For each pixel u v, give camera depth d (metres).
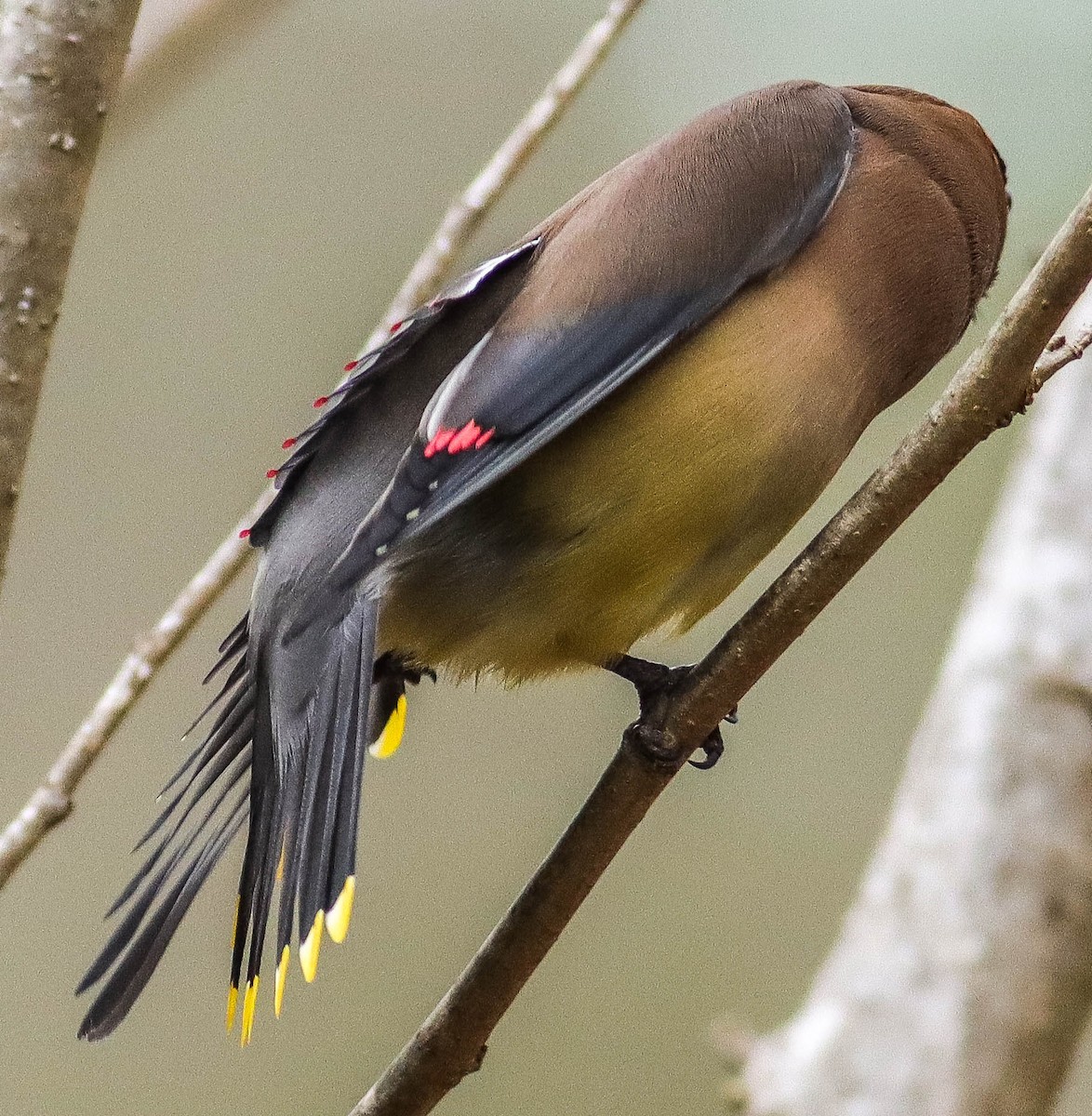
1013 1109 10.12
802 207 8.82
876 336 8.97
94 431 15.88
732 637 7.92
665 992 14.68
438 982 14.68
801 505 8.79
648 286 8.46
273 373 16.06
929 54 14.82
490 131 16.41
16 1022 14.45
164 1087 14.42
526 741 15.41
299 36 16.61
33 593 15.46
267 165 16.41
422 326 8.59
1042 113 14.44
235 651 9.09
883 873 10.54
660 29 15.97
